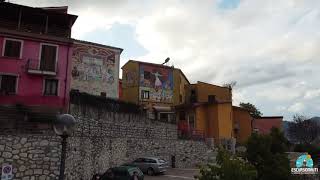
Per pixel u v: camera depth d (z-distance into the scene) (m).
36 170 21.84
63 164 9.73
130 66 50.16
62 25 33.41
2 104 28.45
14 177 21.00
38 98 30.33
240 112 55.22
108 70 41.50
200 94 55.81
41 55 31.06
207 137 47.78
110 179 24.47
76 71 39.12
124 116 34.75
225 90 56.47
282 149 18.53
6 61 29.92
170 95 51.47
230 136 50.28
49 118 24.88
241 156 17.27
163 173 32.78
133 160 35.09
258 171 17.03
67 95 31.11
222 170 13.33
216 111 50.44
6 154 21.08
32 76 30.62
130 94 49.12
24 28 31.94
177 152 40.59
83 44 40.34
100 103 31.27
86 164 26.84
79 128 27.06
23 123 23.20
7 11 31.23
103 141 30.33
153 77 49.97
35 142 22.16
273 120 60.09
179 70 54.22
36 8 31.06
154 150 37.97
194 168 39.88
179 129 44.72
